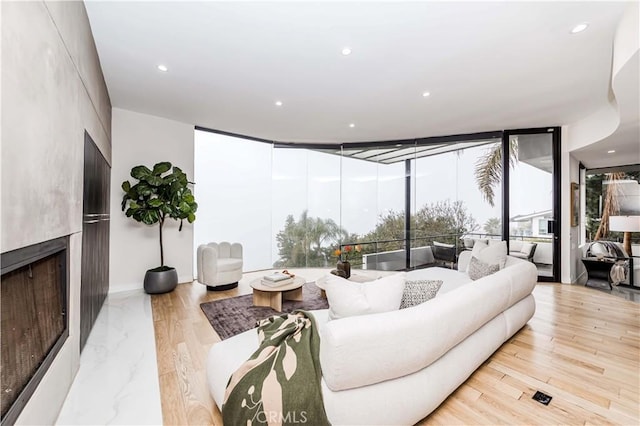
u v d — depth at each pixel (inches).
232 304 133.2
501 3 74.4
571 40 90.5
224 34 88.8
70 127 67.8
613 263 169.8
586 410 63.2
